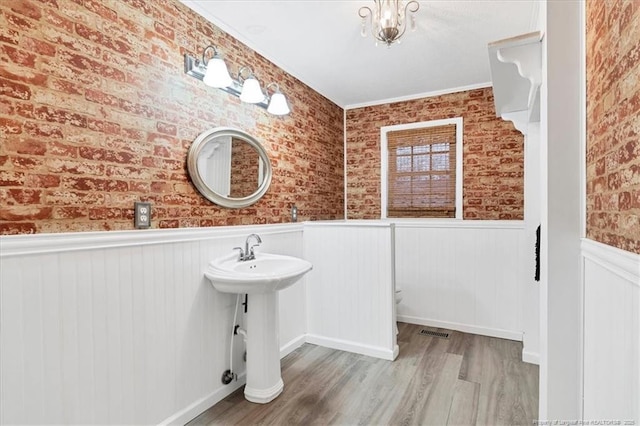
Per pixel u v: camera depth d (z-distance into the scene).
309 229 3.12
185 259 1.95
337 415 1.99
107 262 1.55
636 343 0.74
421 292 3.57
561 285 1.28
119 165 1.64
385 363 2.66
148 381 1.73
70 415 1.41
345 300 2.94
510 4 2.06
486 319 3.26
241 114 2.47
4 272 1.22
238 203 2.38
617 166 0.88
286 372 2.52
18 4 1.29
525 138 2.84
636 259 0.73
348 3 2.06
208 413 2.02
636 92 0.76
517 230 3.12
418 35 2.44
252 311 2.17
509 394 2.19
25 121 1.31
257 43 2.56
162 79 1.87
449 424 1.89
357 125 4.04
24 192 1.30
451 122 3.53
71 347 1.42
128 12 1.70
